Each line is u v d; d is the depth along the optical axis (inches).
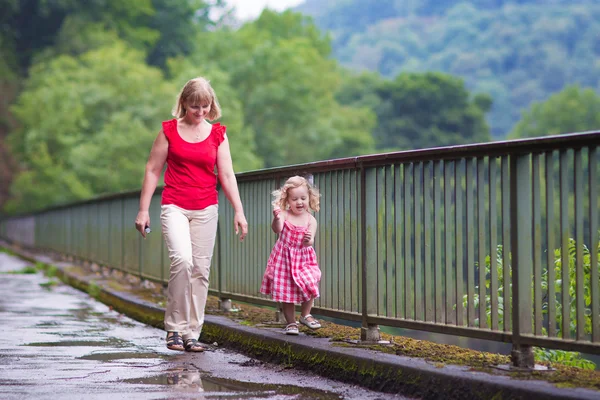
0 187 4643.2
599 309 292.8
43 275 1258.0
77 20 5157.5
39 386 344.8
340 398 320.5
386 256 386.3
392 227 384.5
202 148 446.0
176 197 446.9
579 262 297.3
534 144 306.2
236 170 3740.2
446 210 352.2
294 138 4520.2
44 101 3607.3
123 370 386.9
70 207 1362.0
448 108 6008.9
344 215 422.3
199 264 453.7
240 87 4566.9
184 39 5669.3
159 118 3486.7
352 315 411.5
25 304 772.0
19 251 2111.2
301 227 425.4
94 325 594.6
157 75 3727.9
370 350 368.2
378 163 389.4
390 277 385.7
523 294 315.3
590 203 290.8
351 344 386.9
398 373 328.5
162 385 347.9
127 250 883.4
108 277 968.9
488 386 289.7
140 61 4104.3
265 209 504.4
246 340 443.5
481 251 334.6
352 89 6230.3
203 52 5044.3
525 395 277.0
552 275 308.3
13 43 5334.6
